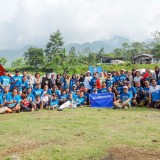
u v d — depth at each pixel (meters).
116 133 8.90
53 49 78.88
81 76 18.30
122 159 6.61
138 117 11.91
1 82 15.50
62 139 8.25
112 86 16.69
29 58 74.62
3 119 11.90
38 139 8.27
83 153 6.95
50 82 16.77
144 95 15.59
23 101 14.49
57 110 14.63
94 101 16.25
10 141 8.09
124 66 64.19
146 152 7.08
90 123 10.55
